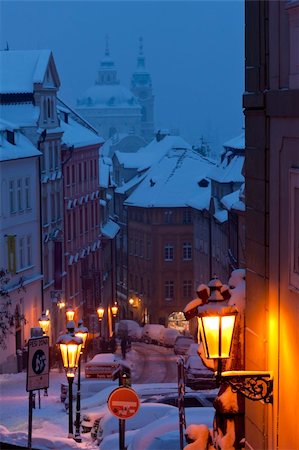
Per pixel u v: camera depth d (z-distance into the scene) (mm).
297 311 17516
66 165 126688
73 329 42188
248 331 20828
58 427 49719
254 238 20250
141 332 134250
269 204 19344
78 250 132500
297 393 17453
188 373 60719
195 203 165125
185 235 189625
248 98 20141
